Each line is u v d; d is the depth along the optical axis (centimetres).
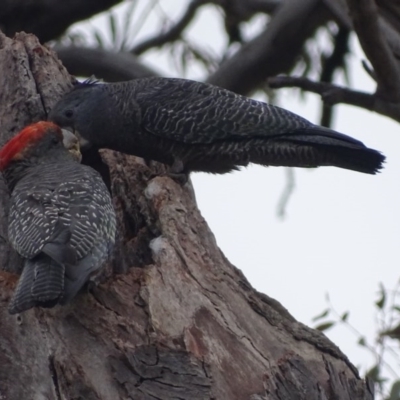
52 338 1043
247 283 1173
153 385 1016
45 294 939
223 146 1422
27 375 1030
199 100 1420
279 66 1930
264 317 1134
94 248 1003
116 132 1414
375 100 1420
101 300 1068
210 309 1101
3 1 1934
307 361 1101
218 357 1064
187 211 1212
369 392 1124
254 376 1061
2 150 1215
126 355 1022
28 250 984
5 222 1177
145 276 1095
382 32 1331
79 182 1088
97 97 1409
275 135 1403
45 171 1145
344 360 1135
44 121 1284
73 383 1019
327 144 1370
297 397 1059
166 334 1057
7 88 1334
